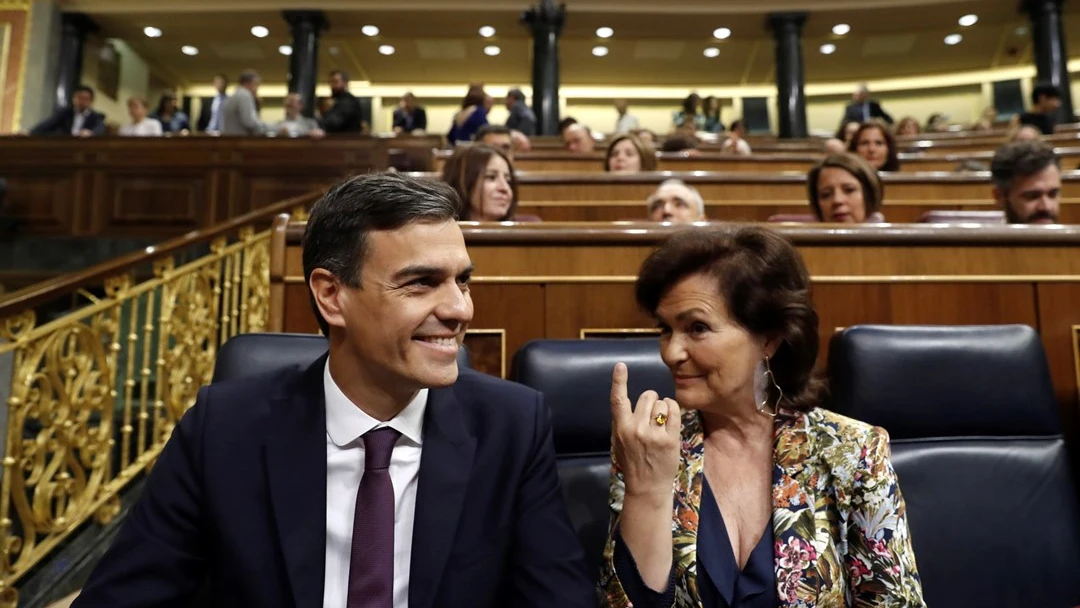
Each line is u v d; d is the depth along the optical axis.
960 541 0.92
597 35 8.20
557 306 1.43
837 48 8.97
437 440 0.73
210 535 0.69
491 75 9.66
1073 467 1.33
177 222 4.19
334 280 0.68
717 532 0.74
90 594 0.66
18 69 7.08
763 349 0.77
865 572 0.72
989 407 0.98
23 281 4.07
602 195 2.91
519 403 0.78
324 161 4.24
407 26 7.98
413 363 0.66
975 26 8.20
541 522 0.73
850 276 1.44
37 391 1.56
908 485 0.95
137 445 2.05
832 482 0.75
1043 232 1.43
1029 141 1.80
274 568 0.66
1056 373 1.39
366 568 0.67
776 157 3.62
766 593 0.70
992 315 1.42
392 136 4.29
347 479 0.72
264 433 0.71
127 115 8.63
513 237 1.44
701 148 4.52
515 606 0.70
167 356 1.97
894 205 2.96
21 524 1.65
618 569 0.70
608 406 0.98
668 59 9.37
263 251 2.64
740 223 0.81
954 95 9.78
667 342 0.79
